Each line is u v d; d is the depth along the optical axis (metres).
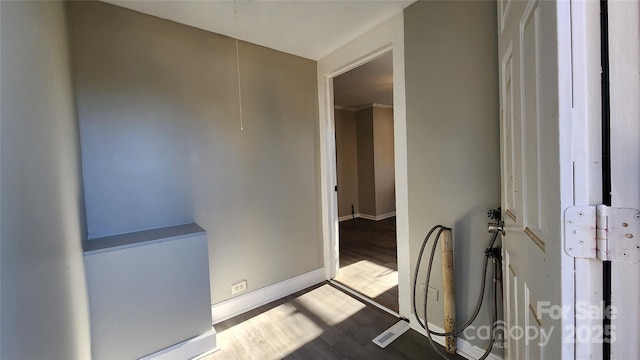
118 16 1.72
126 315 1.53
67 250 1.05
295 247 2.59
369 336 1.88
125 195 1.76
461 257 1.65
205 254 1.78
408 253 1.97
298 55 2.58
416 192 1.88
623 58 0.49
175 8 1.76
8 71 0.61
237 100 2.23
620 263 0.49
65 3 1.42
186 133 1.99
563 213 0.54
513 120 1.00
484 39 1.46
